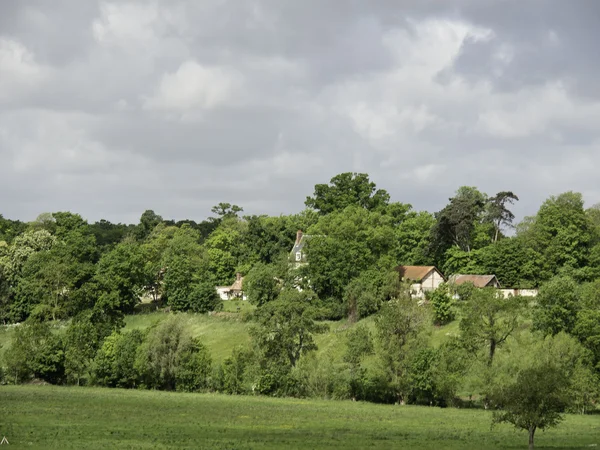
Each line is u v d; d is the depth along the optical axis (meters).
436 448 60.12
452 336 106.12
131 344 121.12
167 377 117.25
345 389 106.06
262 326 116.00
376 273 152.38
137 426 70.75
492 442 64.88
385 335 105.38
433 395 101.25
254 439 63.59
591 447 61.59
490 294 101.44
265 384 109.75
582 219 157.62
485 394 94.00
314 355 110.19
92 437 62.34
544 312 107.00
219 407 90.56
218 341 145.38
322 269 158.88
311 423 77.19
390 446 60.91
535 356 93.25
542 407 54.75
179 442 60.38
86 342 124.31
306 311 113.81
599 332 101.00
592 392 94.00
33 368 121.81
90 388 116.50
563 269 150.50
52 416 77.31
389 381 103.88
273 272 164.62
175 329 117.56
